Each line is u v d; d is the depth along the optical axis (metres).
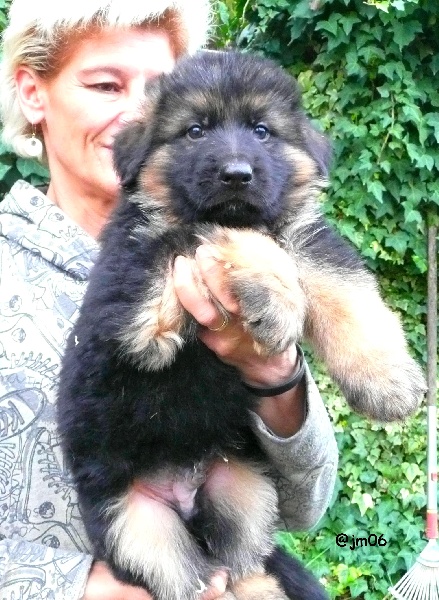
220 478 0.81
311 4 1.63
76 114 0.89
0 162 1.41
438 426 1.68
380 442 1.67
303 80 1.70
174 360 0.73
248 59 0.88
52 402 0.79
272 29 1.75
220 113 0.84
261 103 0.85
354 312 0.77
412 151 1.61
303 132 0.87
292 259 0.75
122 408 0.74
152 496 0.79
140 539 0.77
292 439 0.76
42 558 0.74
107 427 0.74
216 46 1.75
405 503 1.66
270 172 0.81
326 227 0.83
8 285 0.83
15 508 0.77
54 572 0.73
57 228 0.85
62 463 0.78
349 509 1.67
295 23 1.68
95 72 0.89
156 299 0.72
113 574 0.75
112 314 0.73
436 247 1.70
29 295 0.82
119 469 0.76
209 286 0.70
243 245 0.72
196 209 0.79
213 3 1.64
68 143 0.91
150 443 0.76
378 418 0.77
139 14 0.89
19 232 0.85
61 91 0.90
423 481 1.67
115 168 0.84
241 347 0.71
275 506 0.82
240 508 0.81
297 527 0.89
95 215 0.93
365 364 0.76
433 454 1.50
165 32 0.95
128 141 0.84
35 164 1.39
